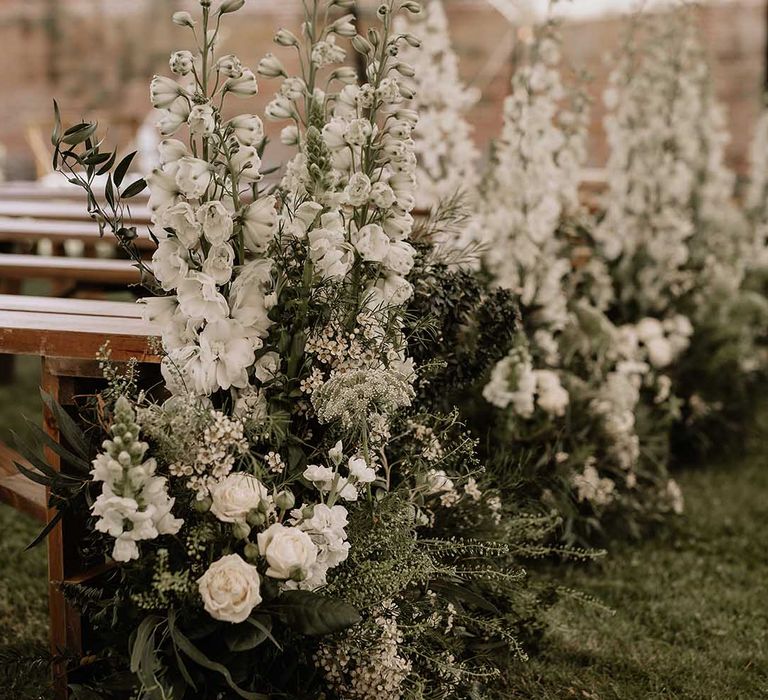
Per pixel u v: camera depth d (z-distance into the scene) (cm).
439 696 224
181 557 200
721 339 485
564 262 377
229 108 730
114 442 187
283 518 211
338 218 213
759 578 349
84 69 1041
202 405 207
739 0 959
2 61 1043
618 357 410
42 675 240
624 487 370
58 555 231
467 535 250
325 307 217
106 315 245
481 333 274
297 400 217
